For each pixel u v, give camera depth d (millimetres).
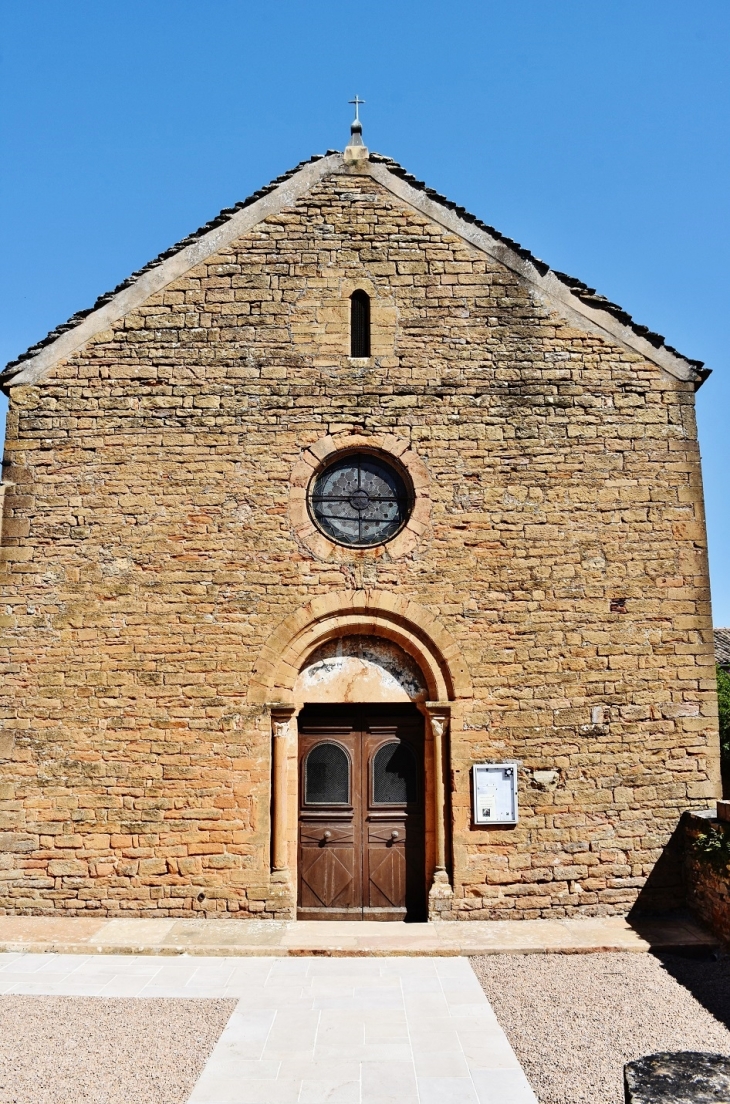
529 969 9172
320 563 11156
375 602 11078
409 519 11258
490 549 11242
